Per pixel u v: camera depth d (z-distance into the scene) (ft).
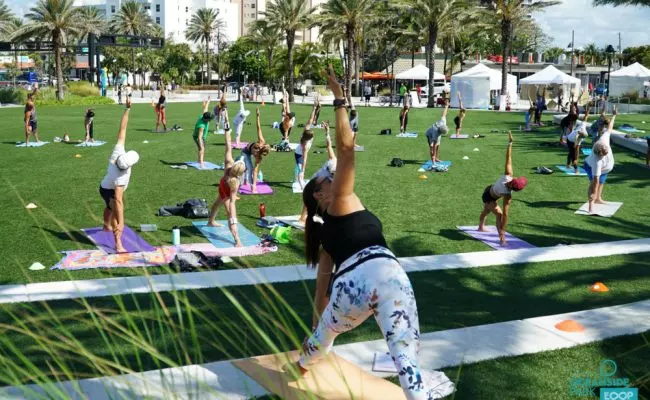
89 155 63.93
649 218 39.63
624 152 74.13
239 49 302.45
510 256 30.09
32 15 164.45
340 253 12.98
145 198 42.55
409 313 12.17
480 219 34.76
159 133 88.17
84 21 173.27
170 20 456.04
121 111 136.05
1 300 22.48
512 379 16.47
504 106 155.33
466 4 157.89
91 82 191.42
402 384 11.91
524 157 67.72
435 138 57.77
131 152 28.58
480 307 22.85
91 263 27.25
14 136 81.46
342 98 13.00
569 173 57.06
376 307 12.21
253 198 43.45
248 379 15.52
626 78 166.81
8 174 51.67
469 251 31.07
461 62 262.26
